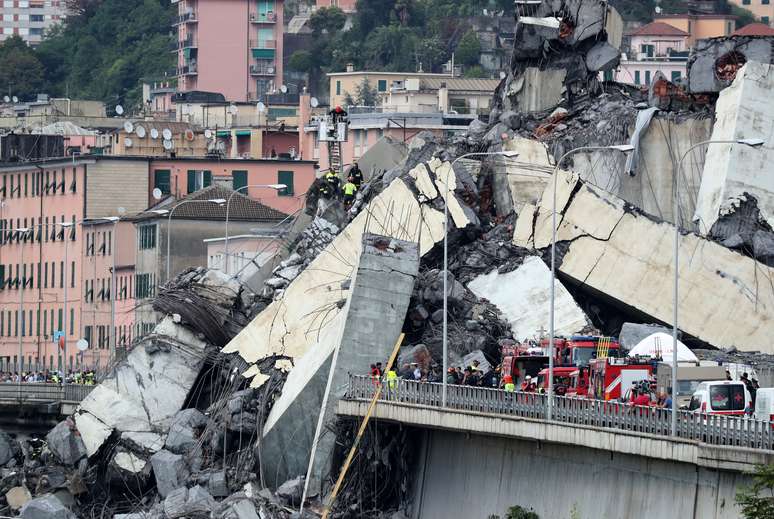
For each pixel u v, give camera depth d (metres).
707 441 166.88
